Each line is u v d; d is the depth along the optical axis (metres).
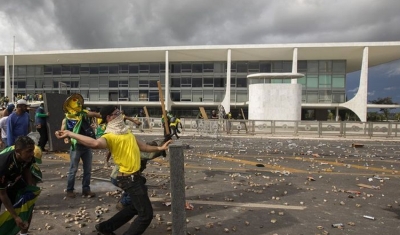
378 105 36.28
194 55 39.06
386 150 13.84
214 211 5.05
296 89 25.70
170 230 4.17
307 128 20.88
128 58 40.97
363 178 7.69
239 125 21.52
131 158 3.41
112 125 3.50
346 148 14.48
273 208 5.24
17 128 6.26
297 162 10.09
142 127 23.23
